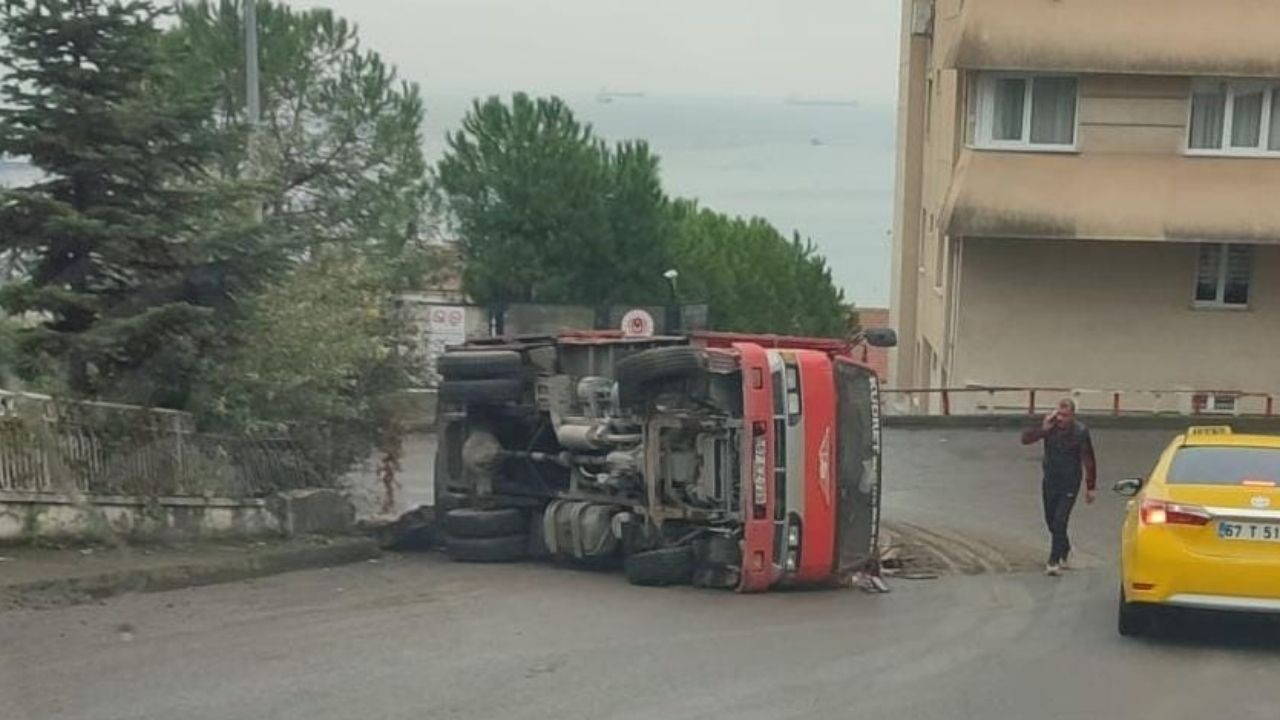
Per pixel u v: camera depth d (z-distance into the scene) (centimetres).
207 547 1357
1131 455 2652
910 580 1505
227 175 1541
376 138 3391
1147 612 1126
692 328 3738
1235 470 1141
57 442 1251
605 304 4803
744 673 959
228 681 879
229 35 3269
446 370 1587
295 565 1397
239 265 1418
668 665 977
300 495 1527
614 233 4819
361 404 1664
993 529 1933
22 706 805
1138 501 1161
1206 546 1079
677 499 1458
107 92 1352
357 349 1593
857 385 1460
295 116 3338
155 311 1328
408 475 2330
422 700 849
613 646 1041
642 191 4891
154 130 1359
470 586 1345
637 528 1484
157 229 1352
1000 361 3161
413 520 1703
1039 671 995
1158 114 3027
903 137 4159
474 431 1627
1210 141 3059
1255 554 1068
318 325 1559
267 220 1575
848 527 1437
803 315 6844
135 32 1349
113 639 988
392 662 952
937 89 3684
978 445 2816
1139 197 2972
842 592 1415
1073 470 1527
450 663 956
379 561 1533
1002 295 3145
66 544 1247
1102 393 3152
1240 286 3162
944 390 3130
